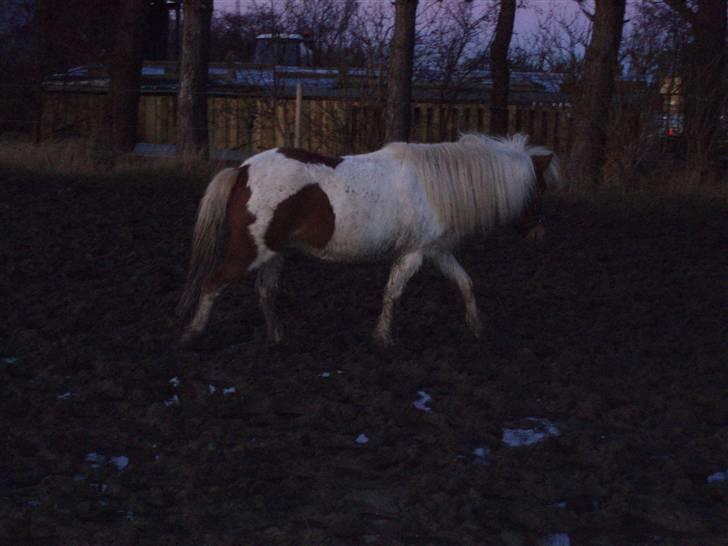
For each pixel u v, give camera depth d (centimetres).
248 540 359
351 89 1730
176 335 651
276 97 1877
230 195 605
